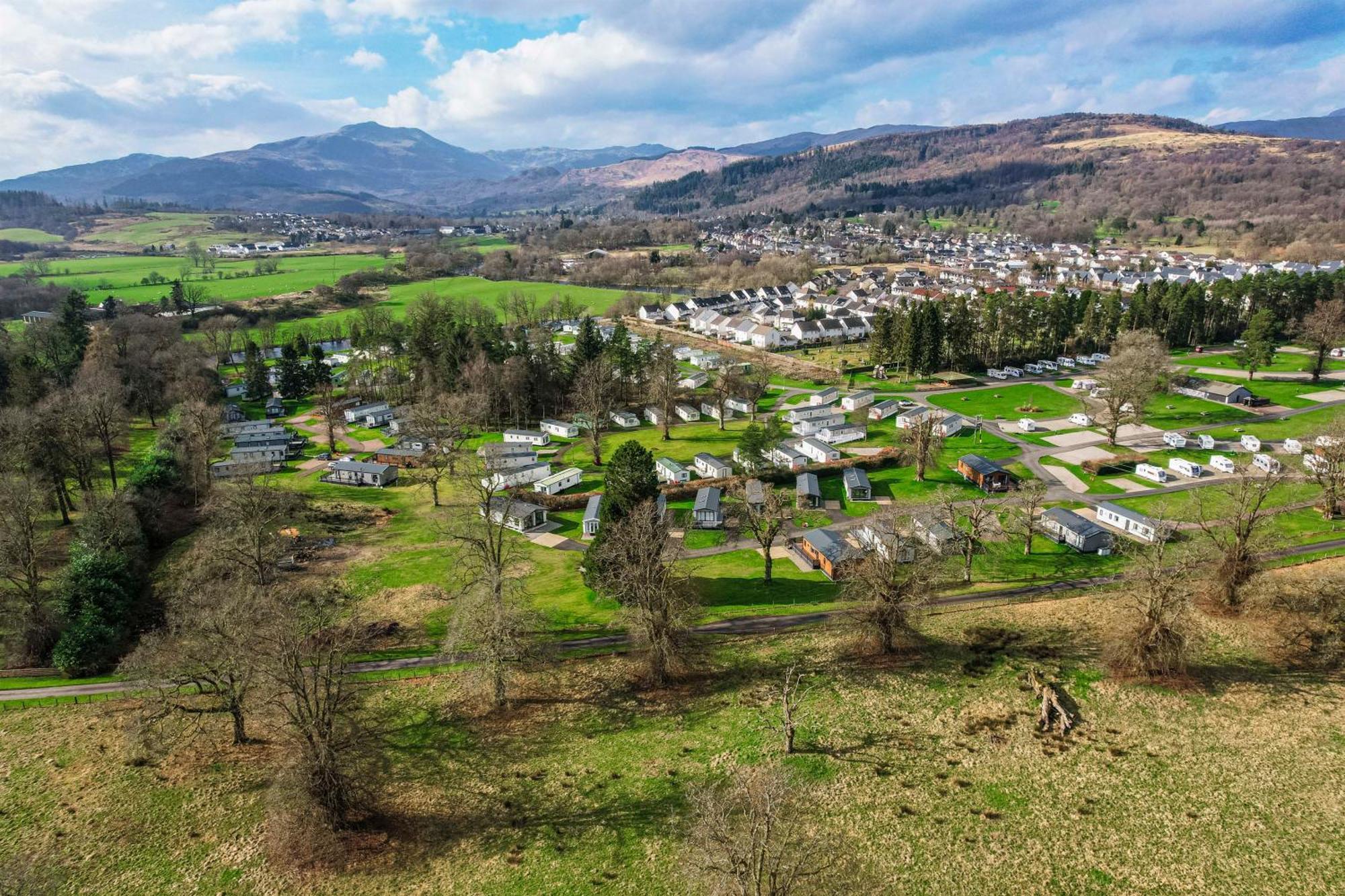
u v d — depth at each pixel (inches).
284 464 5590.6
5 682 2923.2
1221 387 6097.4
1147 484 4466.0
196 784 2358.5
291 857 2062.0
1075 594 3221.0
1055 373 7377.0
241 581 3002.0
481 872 1998.0
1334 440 3897.6
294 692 2159.2
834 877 1753.2
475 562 3353.8
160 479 4485.7
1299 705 2440.9
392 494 4965.6
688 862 1775.3
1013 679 2650.1
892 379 7332.7
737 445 5526.6
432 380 6761.8
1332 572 3095.5
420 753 2460.6
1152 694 2527.1
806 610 3221.0
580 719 2596.0
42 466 4234.7
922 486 4635.8
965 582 3410.4
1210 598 3058.6
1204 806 2064.5
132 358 6535.4
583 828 2123.5
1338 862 1861.5
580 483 5019.7
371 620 3245.6
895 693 2608.3
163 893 1971.0
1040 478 4640.8
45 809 2265.0
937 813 2080.5
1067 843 1964.8
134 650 2994.6
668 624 2738.7
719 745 2410.2
